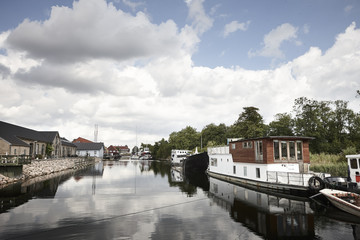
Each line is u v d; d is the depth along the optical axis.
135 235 10.93
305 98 50.34
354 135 47.09
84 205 16.70
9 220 13.11
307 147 24.28
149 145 161.75
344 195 15.63
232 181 29.47
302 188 18.69
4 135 40.97
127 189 23.84
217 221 13.05
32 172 33.19
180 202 17.86
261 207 15.98
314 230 11.54
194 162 46.59
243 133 57.31
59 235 10.93
